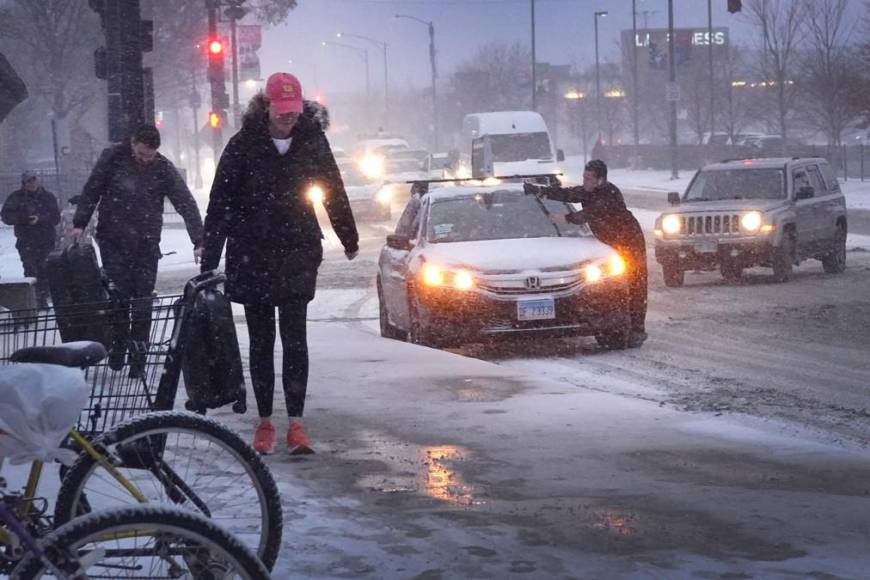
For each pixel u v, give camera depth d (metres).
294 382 9.09
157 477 5.83
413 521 7.27
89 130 86.88
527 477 8.52
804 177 25.91
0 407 4.57
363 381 12.74
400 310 17.11
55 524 5.30
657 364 15.10
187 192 12.55
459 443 9.68
